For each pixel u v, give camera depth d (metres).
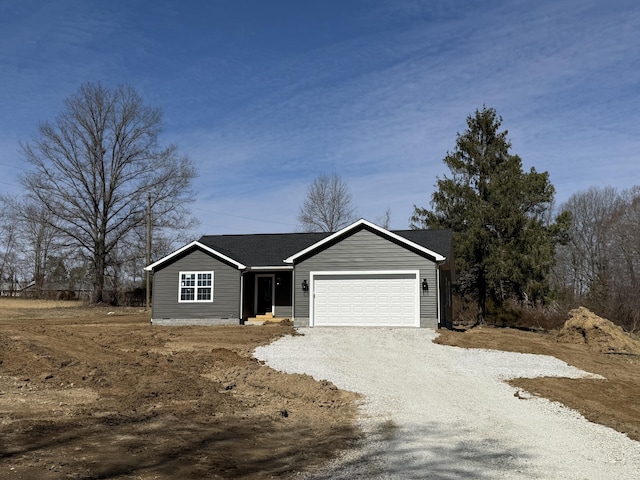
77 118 43.00
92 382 12.38
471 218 32.03
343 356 17.73
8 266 60.75
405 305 24.05
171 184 45.34
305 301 24.80
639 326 33.94
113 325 26.91
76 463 6.89
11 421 8.80
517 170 32.56
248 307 28.36
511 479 6.98
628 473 7.43
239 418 10.34
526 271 31.00
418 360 17.28
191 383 12.74
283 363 16.39
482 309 33.88
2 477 6.15
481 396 12.80
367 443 8.90
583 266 52.06
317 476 7.11
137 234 45.31
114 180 44.59
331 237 24.59
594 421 10.65
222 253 26.94
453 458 7.99
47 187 42.34
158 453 7.68
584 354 19.83
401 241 24.12
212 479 6.79
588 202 53.03
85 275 47.56
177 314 27.05
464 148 34.25
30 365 13.41
